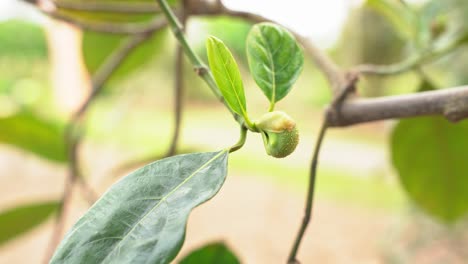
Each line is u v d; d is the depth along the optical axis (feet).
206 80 1.24
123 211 1.07
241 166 12.60
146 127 15.71
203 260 1.45
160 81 13.58
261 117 1.12
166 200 1.07
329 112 1.40
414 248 4.93
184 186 1.09
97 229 1.05
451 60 3.46
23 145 2.36
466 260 4.90
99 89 2.24
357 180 11.30
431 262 5.13
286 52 1.25
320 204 9.82
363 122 1.38
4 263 6.47
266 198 10.04
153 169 1.12
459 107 1.26
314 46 1.76
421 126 1.93
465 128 1.89
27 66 17.39
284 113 1.10
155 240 1.01
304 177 11.80
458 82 3.45
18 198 8.49
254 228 8.43
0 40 17.79
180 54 2.06
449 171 2.00
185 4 1.87
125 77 2.77
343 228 8.55
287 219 9.00
